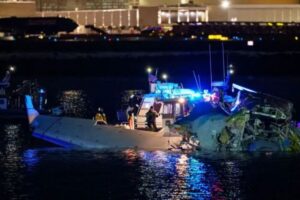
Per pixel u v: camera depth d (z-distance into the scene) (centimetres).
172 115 12144
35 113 12631
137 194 9381
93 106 19875
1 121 15562
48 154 11719
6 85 17312
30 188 9681
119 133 11981
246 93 11844
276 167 10700
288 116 11644
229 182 9931
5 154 11775
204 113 11831
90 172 10475
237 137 11625
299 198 9244
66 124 12312
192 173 10388
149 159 11256
